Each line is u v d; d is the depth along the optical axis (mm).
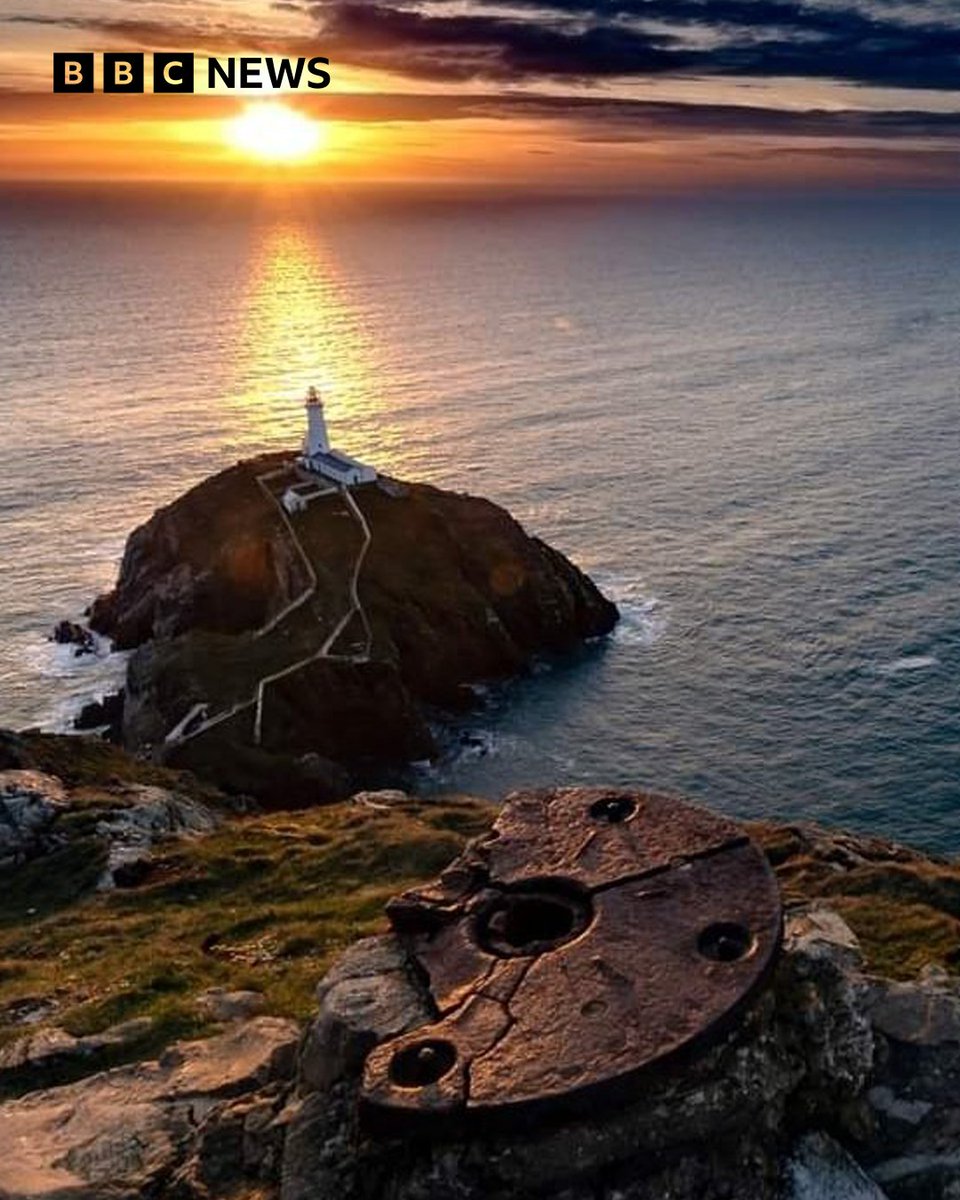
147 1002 16859
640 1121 7684
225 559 94188
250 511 98688
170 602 92875
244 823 31359
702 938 8805
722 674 84125
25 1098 11430
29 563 110375
